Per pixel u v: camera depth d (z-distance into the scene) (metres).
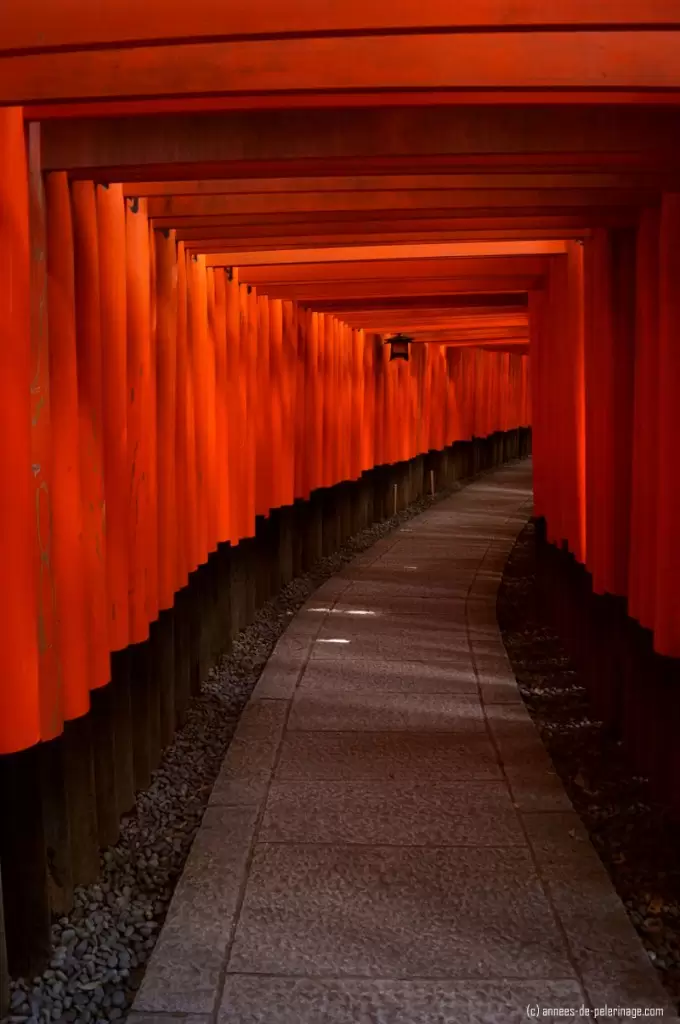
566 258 6.97
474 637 8.09
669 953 3.55
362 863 4.18
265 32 2.72
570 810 4.71
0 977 3.21
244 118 3.81
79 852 4.05
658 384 4.70
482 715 6.11
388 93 3.06
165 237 5.47
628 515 5.63
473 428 21.20
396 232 5.88
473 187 4.66
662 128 3.77
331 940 3.57
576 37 2.96
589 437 6.22
